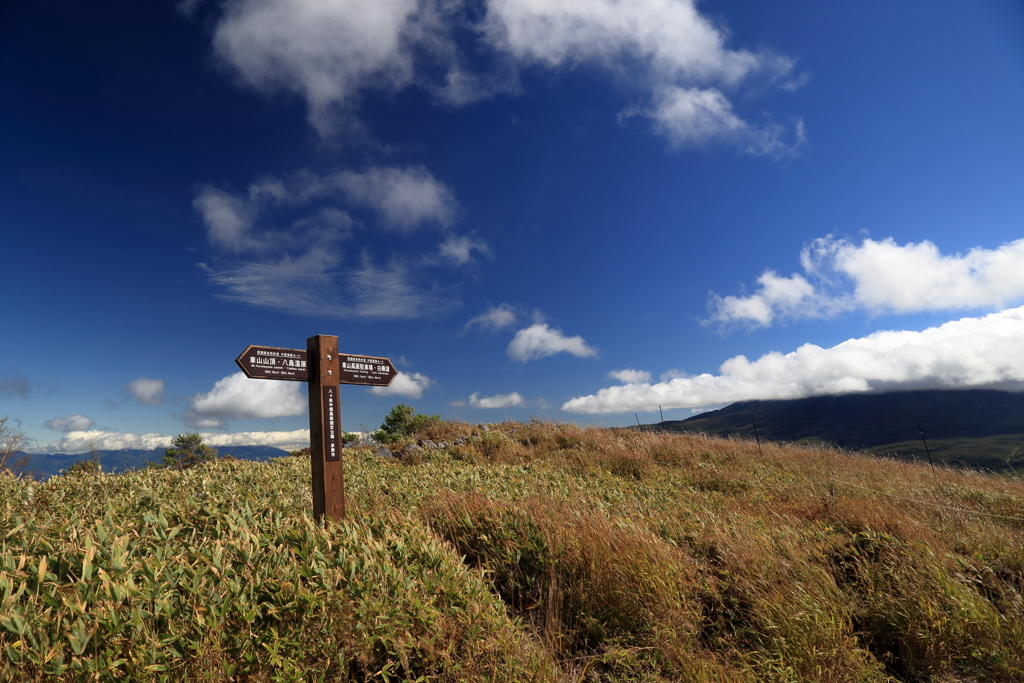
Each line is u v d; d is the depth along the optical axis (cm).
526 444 1222
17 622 189
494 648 267
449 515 476
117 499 441
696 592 379
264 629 231
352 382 473
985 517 576
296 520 372
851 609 358
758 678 293
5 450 788
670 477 852
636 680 288
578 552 380
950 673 304
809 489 744
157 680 193
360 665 244
